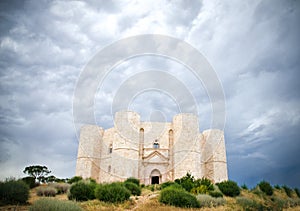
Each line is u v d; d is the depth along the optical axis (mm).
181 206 15336
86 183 17719
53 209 10820
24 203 13453
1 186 13352
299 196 29812
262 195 25797
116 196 15578
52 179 35469
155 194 20484
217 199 17641
